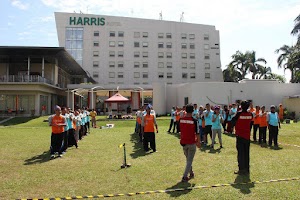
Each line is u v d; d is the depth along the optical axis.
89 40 64.75
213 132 11.97
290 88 33.19
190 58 68.12
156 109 38.28
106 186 6.55
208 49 69.19
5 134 18.53
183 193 5.94
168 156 10.14
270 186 6.34
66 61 43.38
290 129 19.59
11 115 35.41
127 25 66.25
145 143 11.34
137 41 66.25
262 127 13.34
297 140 14.66
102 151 11.41
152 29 67.06
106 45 65.12
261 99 32.88
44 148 12.40
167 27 67.75
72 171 8.00
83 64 64.31
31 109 36.06
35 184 6.77
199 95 32.34
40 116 33.59
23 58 38.56
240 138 7.52
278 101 33.03
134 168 8.25
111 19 65.75
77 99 49.50
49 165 8.83
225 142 13.49
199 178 7.11
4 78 34.84
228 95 32.50
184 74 67.50
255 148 11.98
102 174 7.61
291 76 44.06
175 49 67.62
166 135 16.81
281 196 5.68
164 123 26.97
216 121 11.95
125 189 6.31
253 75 55.97
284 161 9.03
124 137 16.33
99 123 26.48
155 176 7.35
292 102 31.39
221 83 32.53
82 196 5.84
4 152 11.34
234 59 56.25
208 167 8.28
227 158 9.62
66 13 64.88
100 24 65.38
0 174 7.73
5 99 35.88
